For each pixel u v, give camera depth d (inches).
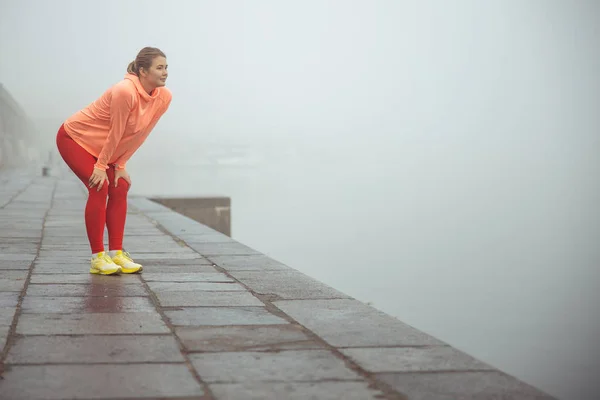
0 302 170.1
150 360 124.2
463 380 114.2
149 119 202.2
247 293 187.5
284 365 122.1
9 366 119.5
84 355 126.6
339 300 178.5
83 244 289.7
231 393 107.5
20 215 427.5
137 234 332.8
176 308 167.8
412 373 117.6
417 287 1240.8
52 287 191.0
